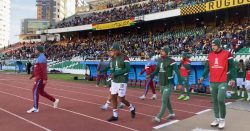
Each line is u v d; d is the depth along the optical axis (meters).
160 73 8.50
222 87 7.71
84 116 9.61
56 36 65.25
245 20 34.75
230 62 7.65
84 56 42.72
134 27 48.25
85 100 13.11
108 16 49.06
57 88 18.33
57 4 144.00
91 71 24.64
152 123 8.69
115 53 8.78
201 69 15.95
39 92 10.41
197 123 8.69
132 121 8.91
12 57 53.69
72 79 26.38
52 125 8.38
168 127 8.23
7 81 23.03
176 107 11.37
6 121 8.83
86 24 51.03
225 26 34.78
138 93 15.90
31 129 7.93
